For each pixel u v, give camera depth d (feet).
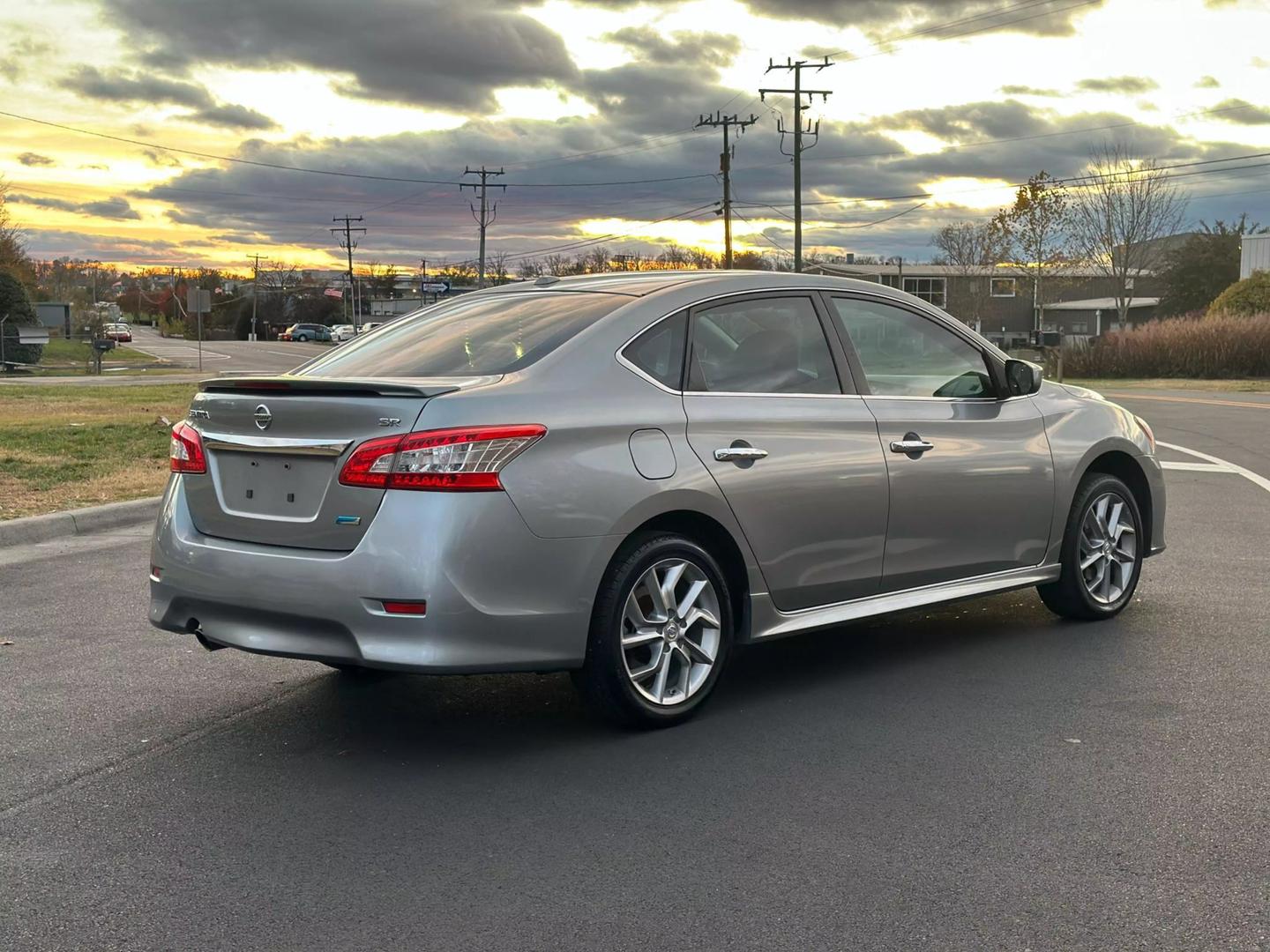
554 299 15.81
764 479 15.05
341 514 12.98
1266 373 141.08
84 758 13.92
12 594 23.27
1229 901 9.89
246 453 13.91
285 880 10.57
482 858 10.98
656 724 14.55
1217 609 20.70
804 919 9.68
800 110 168.86
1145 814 11.75
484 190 260.83
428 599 12.55
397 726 14.98
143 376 126.93
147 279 552.82
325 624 12.98
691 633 14.89
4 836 11.65
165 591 14.51
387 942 9.37
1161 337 145.18
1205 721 14.65
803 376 16.02
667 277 15.96
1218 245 261.65
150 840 11.51
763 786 12.69
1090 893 10.06
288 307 459.32
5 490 35.19
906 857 10.84
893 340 17.34
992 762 13.29
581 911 9.86
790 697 15.93
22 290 144.56
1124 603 20.17
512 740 14.35
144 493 34.91
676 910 9.88
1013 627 19.72
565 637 13.38
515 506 12.92
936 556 17.19
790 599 15.65
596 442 13.62
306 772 13.38
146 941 9.46
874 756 13.56
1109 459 20.29
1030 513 18.39
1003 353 18.90
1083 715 14.96
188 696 16.42
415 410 12.88
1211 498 34.50
